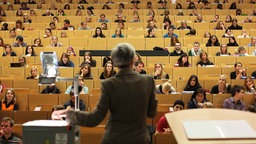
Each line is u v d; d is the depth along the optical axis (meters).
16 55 12.43
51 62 4.04
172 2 18.75
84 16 16.02
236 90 7.80
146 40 13.23
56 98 8.51
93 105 8.14
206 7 17.80
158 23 15.40
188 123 2.22
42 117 7.12
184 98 8.26
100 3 18.38
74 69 10.29
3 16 16.44
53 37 13.05
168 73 10.41
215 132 2.10
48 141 2.88
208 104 6.80
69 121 2.81
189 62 11.34
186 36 14.00
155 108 3.02
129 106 2.81
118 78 2.88
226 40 13.47
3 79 9.63
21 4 17.67
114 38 13.25
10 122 5.97
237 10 16.97
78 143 3.04
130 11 16.86
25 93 8.84
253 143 2.00
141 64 9.84
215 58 11.53
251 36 14.49
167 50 12.07
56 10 17.03
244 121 2.26
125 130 2.79
